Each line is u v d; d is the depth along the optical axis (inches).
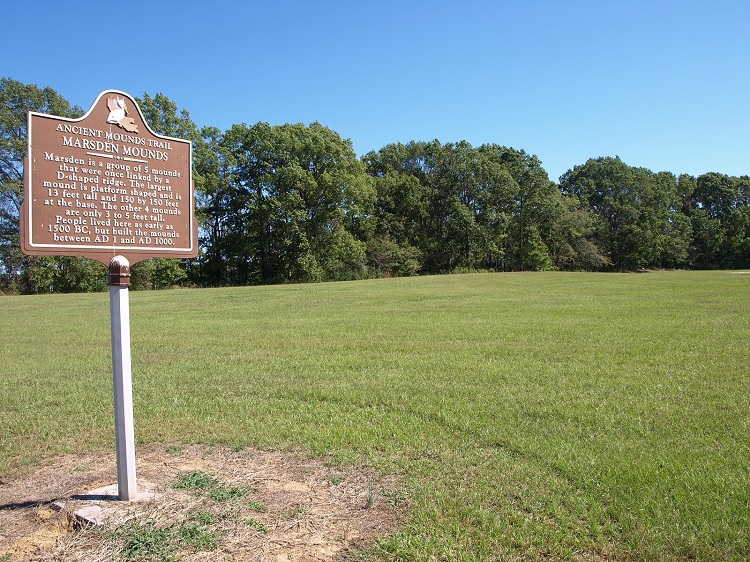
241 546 143.6
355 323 642.8
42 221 175.5
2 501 178.7
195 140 2037.4
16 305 1042.7
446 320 651.5
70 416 277.6
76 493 181.2
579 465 193.9
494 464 199.8
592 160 3253.0
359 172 2285.9
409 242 2620.6
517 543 144.0
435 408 274.1
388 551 141.3
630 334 502.3
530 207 2664.9
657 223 2888.8
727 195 3287.4
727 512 155.7
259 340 524.1
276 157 2117.4
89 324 685.9
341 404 289.0
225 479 190.4
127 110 193.8
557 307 788.0
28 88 1812.3
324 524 156.3
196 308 904.3
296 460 209.9
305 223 2107.5
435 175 2716.5
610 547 140.7
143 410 282.5
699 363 363.9
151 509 163.5
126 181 193.2
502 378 337.4
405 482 185.0
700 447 209.3
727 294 952.9
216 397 308.8
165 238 201.6
